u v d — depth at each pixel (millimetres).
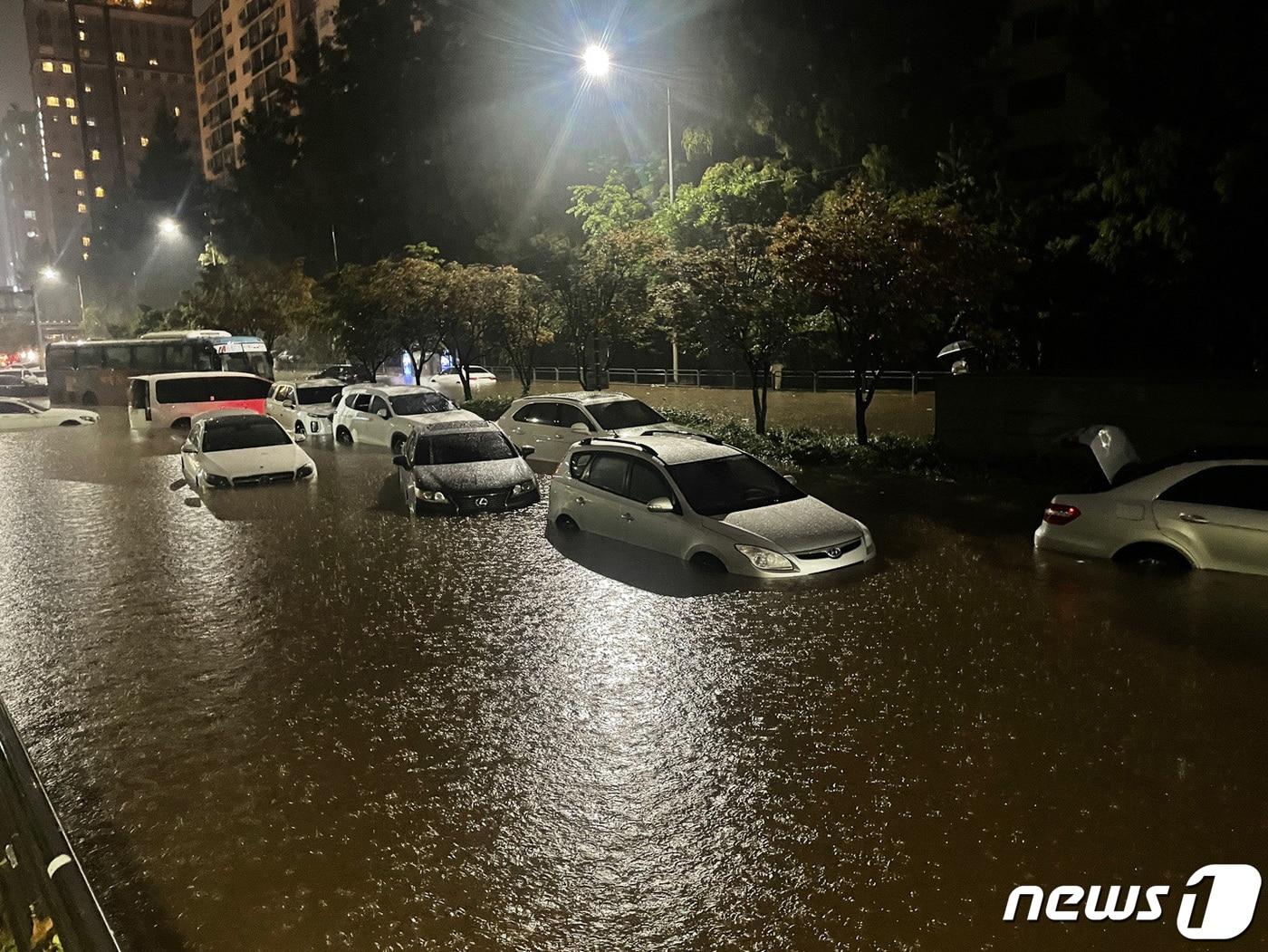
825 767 5961
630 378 44969
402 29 56688
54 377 46406
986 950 4207
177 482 19375
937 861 4898
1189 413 15008
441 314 31297
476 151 52594
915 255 16234
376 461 21453
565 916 4562
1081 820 5230
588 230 37188
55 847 3658
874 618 8812
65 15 151125
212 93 123875
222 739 6766
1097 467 14602
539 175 49688
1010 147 40469
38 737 6945
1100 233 19578
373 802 5746
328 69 59969
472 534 13336
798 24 30359
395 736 6707
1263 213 17609
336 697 7465
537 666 7973
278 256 62062
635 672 7727
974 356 23562
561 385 43438
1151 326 22484
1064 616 8602
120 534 14383
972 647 7965
